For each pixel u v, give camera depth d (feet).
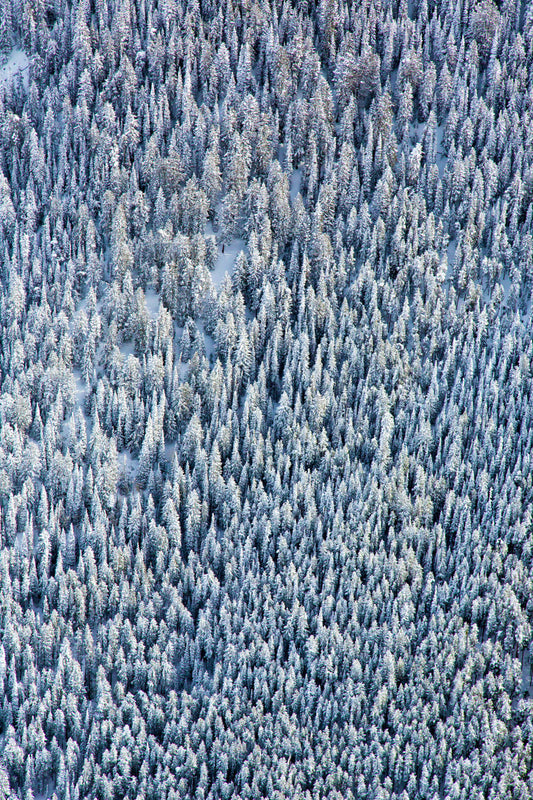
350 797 630.74
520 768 628.69
